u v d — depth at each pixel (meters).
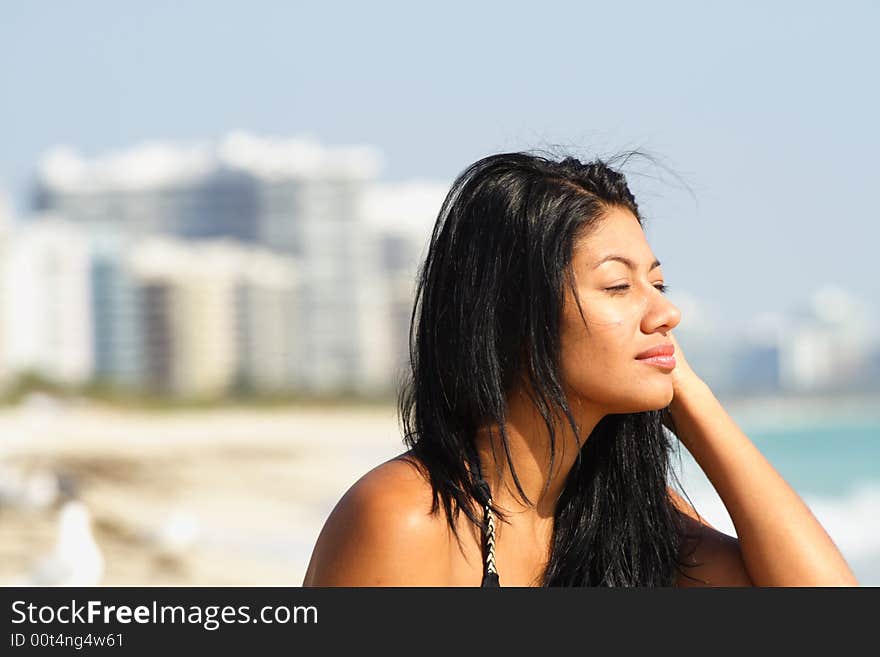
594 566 4.53
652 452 4.58
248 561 31.45
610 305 4.06
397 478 4.03
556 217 4.07
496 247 4.14
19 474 51.31
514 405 4.21
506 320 4.13
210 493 52.59
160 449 87.94
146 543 33.56
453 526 4.04
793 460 91.25
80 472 60.50
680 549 4.61
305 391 174.50
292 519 42.84
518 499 4.34
